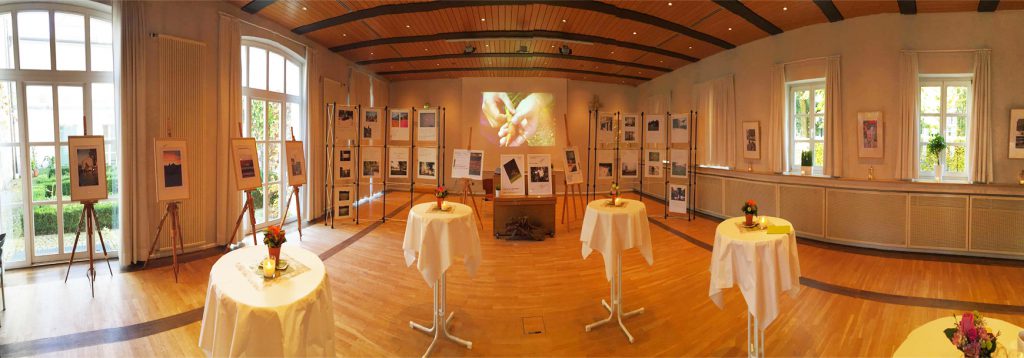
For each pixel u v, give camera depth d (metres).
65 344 2.96
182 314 3.47
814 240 6.19
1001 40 5.27
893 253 5.47
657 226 7.22
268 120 6.70
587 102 11.92
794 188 6.41
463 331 3.26
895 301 3.81
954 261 5.08
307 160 7.34
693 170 8.71
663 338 3.15
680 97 9.77
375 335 3.18
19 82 4.52
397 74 11.09
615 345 3.05
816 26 6.32
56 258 4.78
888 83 5.73
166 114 4.96
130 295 3.86
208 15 5.37
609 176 7.49
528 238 6.25
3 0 4.37
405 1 5.61
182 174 4.54
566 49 7.98
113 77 4.81
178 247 5.16
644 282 4.36
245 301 1.88
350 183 7.48
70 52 4.72
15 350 2.86
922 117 5.79
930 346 1.90
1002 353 1.72
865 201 5.72
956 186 5.25
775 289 2.65
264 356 1.86
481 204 9.41
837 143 6.09
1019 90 5.22
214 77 5.46
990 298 3.89
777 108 6.79
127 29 4.63
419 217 3.26
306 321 1.98
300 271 2.26
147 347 2.94
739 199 7.38
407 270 4.68
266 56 6.58
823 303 3.77
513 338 3.16
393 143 12.04
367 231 6.62
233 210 5.67
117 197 5.05
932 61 5.54
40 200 4.68
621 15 6.02
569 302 3.84
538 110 11.55
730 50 7.87
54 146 4.72
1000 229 5.13
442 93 11.83
